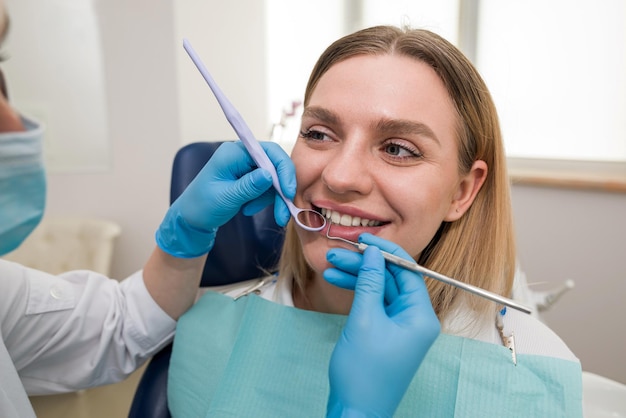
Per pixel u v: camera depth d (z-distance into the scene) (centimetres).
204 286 96
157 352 83
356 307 51
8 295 67
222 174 64
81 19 170
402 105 57
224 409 64
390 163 58
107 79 175
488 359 59
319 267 63
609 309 151
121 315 77
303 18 208
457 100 61
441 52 61
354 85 58
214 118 191
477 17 177
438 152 59
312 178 62
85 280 80
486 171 68
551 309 160
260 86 210
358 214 59
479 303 68
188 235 69
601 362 156
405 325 50
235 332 71
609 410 72
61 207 188
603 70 159
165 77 172
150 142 179
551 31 165
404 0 190
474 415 56
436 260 70
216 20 183
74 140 180
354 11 200
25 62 169
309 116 62
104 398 141
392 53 60
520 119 176
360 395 48
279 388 64
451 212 67
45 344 71
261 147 61
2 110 47
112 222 190
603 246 149
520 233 161
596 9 157
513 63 173
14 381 63
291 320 69
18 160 47
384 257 54
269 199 66
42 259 171
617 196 144
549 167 171
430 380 59
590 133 165
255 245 97
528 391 56
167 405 77
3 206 48
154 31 169
